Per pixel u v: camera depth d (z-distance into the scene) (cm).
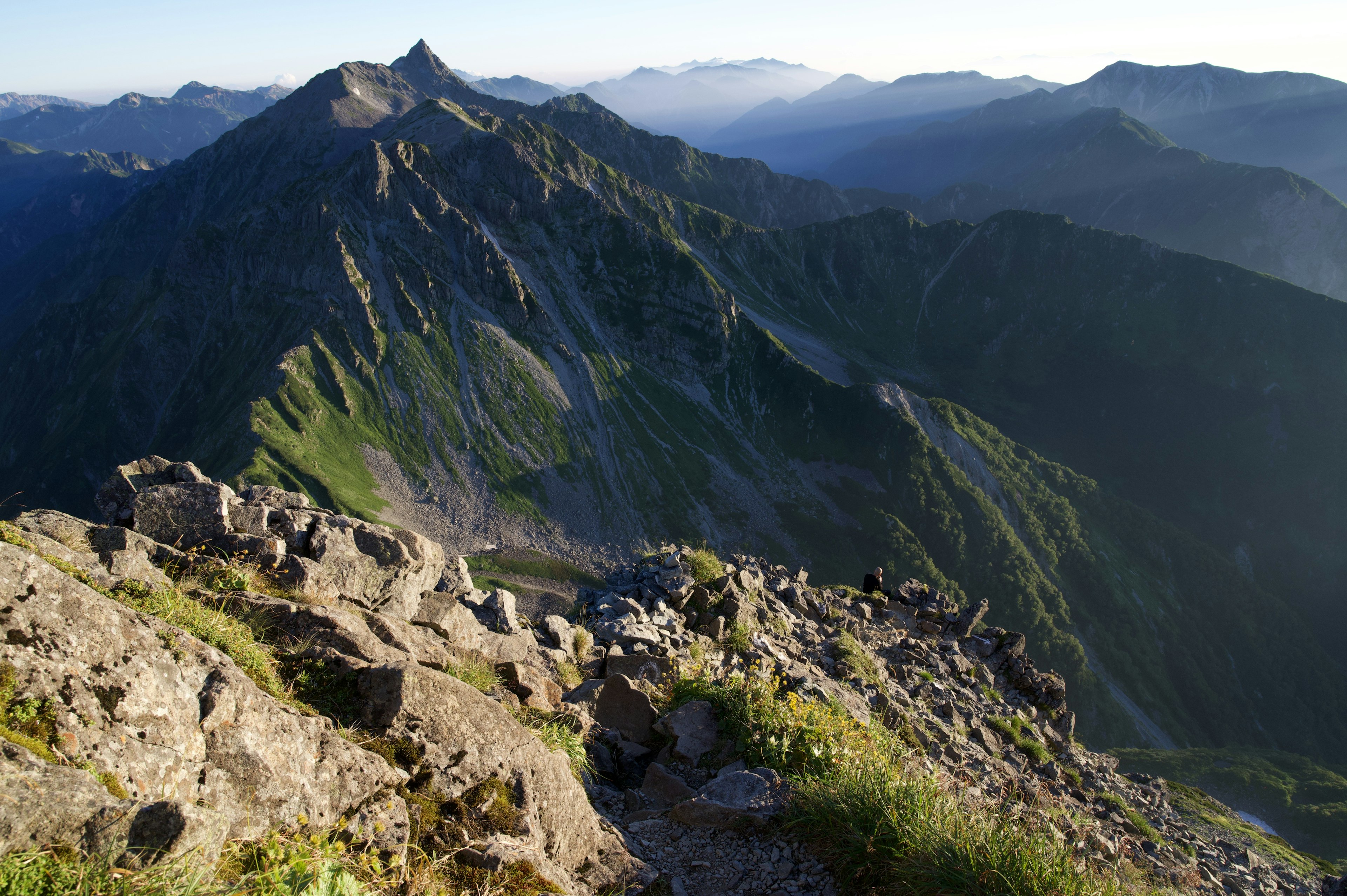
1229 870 1850
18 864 419
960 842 842
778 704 1262
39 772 467
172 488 1175
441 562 1523
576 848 859
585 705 1350
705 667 1596
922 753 1652
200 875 480
